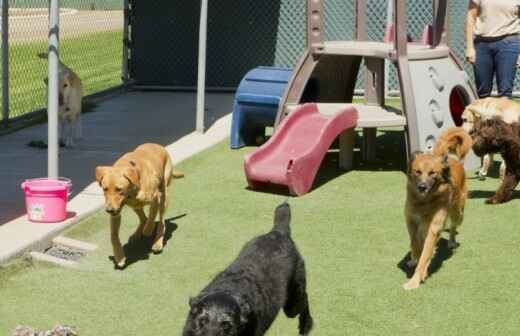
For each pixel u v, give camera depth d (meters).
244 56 17.73
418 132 10.81
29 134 12.83
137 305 6.62
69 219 8.46
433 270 7.46
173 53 17.88
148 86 17.94
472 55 11.92
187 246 8.00
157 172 7.61
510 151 9.31
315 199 9.66
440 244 8.16
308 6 11.49
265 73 12.32
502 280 7.23
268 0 17.52
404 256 7.76
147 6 17.75
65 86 11.87
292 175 9.66
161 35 17.84
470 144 8.06
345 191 10.03
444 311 6.59
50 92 8.59
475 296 6.89
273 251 5.52
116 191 7.07
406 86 10.80
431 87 11.09
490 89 12.06
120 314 6.45
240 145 12.33
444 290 7.00
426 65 11.20
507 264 7.61
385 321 6.39
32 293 6.83
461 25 17.16
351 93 13.34
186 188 10.02
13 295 6.78
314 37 11.55
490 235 8.42
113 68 20.78
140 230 8.10
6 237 7.84
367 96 12.19
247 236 8.29
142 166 7.38
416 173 7.02
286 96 11.47
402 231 8.47
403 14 10.81
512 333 6.21
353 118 10.52
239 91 12.16
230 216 8.94
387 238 8.26
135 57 17.94
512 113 10.73
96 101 16.06
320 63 12.67
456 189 7.51
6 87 13.12
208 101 16.58
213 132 13.39
